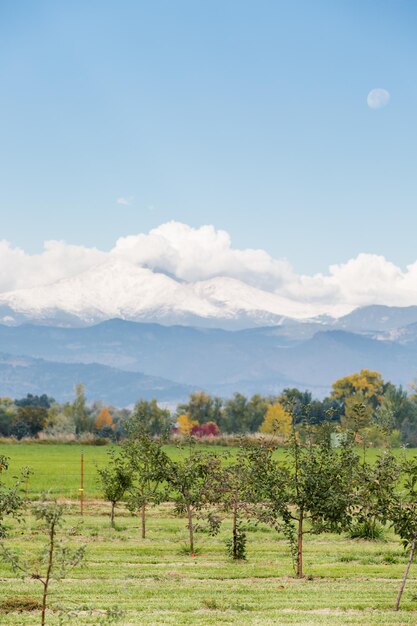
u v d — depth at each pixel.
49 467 113.94
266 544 56.25
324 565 47.53
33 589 37.78
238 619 32.12
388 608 35.22
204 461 53.50
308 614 33.50
